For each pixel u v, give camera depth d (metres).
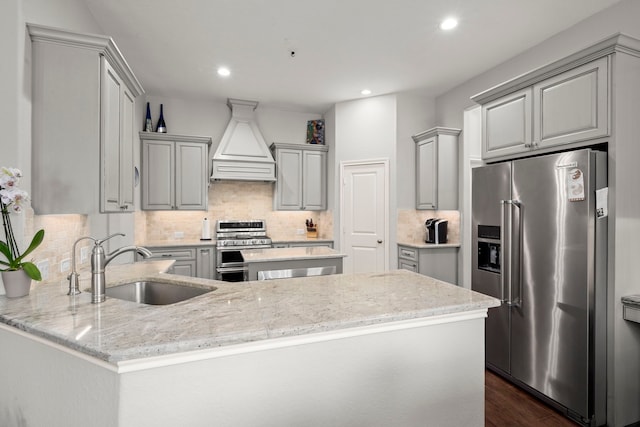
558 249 2.14
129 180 2.31
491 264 2.72
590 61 2.10
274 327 1.13
